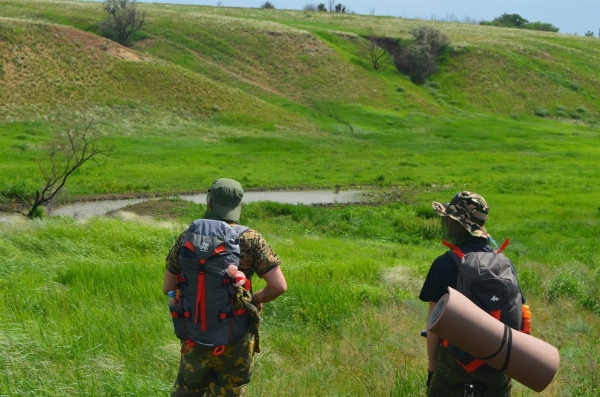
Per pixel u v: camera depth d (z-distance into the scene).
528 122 66.25
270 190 31.50
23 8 76.62
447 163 41.72
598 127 66.88
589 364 5.66
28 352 5.02
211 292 3.61
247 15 96.38
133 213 23.03
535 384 3.36
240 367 3.77
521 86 73.50
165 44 69.62
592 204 26.72
